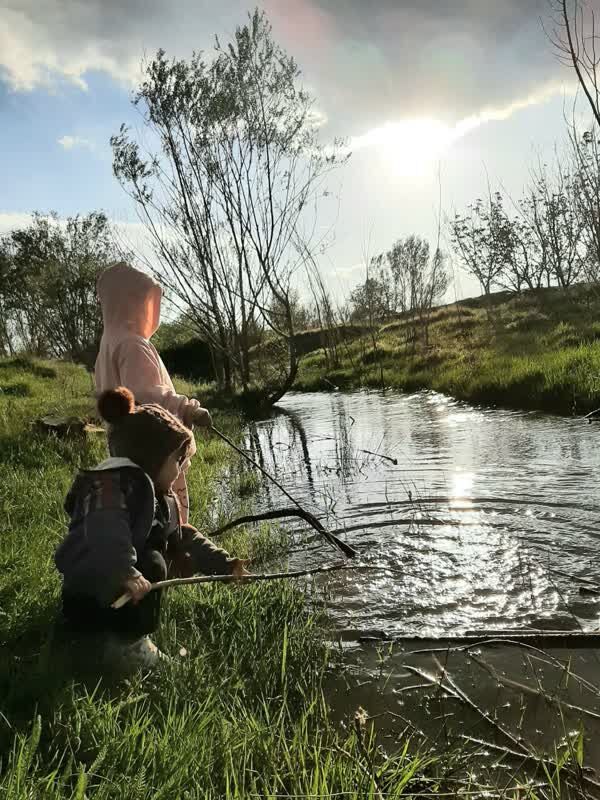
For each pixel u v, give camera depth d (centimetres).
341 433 1031
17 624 299
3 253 3556
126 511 271
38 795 180
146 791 188
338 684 284
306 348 3094
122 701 237
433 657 303
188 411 389
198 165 1675
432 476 662
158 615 284
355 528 505
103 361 414
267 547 463
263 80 1573
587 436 787
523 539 450
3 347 3669
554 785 212
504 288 2708
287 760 209
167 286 1770
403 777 201
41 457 730
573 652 301
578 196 1530
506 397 1147
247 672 286
